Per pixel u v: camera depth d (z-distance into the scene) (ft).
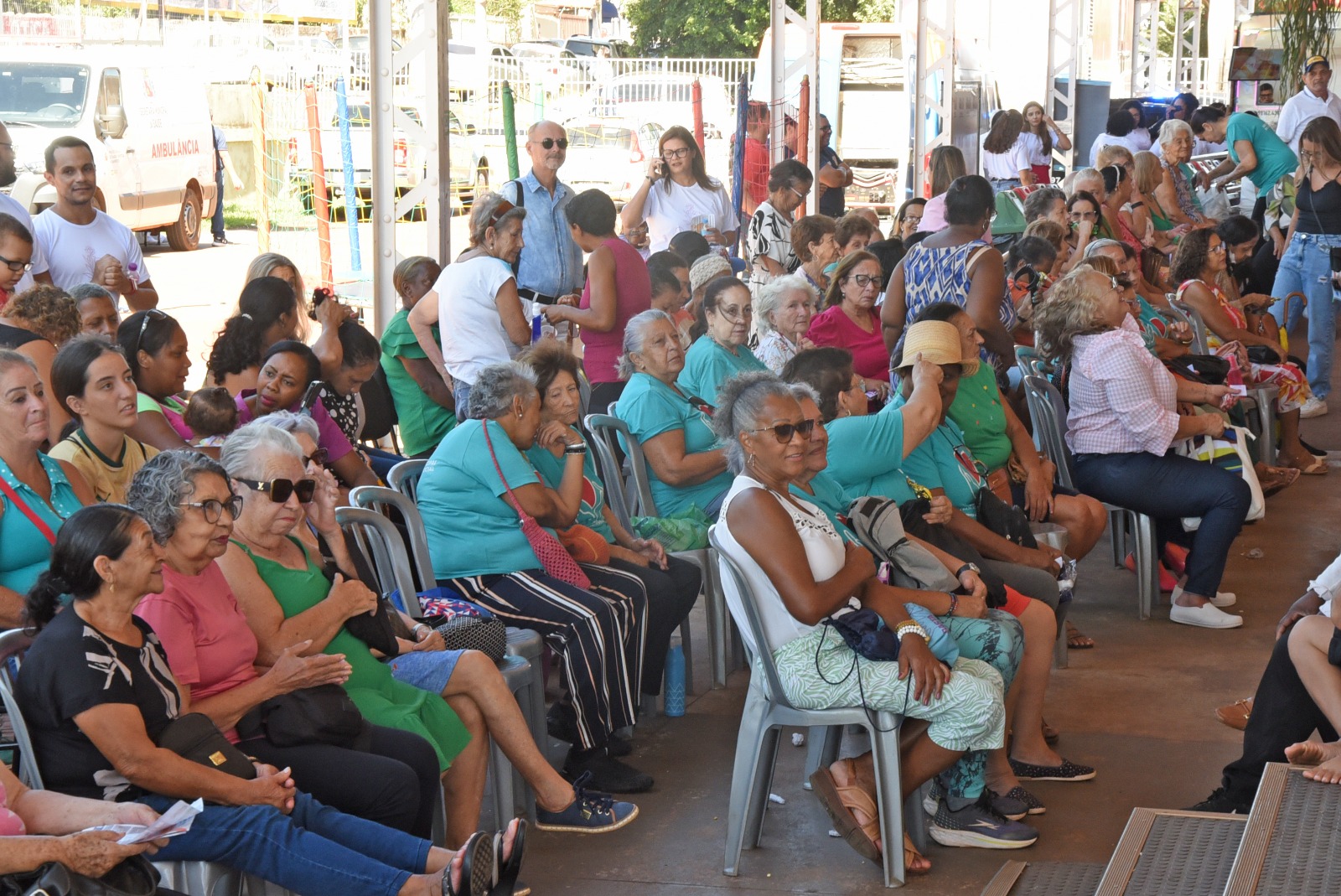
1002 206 30.83
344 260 42.57
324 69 57.41
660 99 65.92
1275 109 47.83
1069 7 70.23
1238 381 24.35
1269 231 36.94
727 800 13.87
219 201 58.08
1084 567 21.84
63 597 9.68
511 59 65.31
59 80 47.65
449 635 12.83
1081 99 71.82
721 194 28.25
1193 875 9.53
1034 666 14.05
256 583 11.25
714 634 16.99
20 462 11.68
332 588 11.96
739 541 12.11
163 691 9.83
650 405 16.99
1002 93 74.59
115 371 12.46
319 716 10.73
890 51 72.02
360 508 13.37
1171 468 18.80
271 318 16.66
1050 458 19.54
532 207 23.62
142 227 50.96
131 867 9.07
